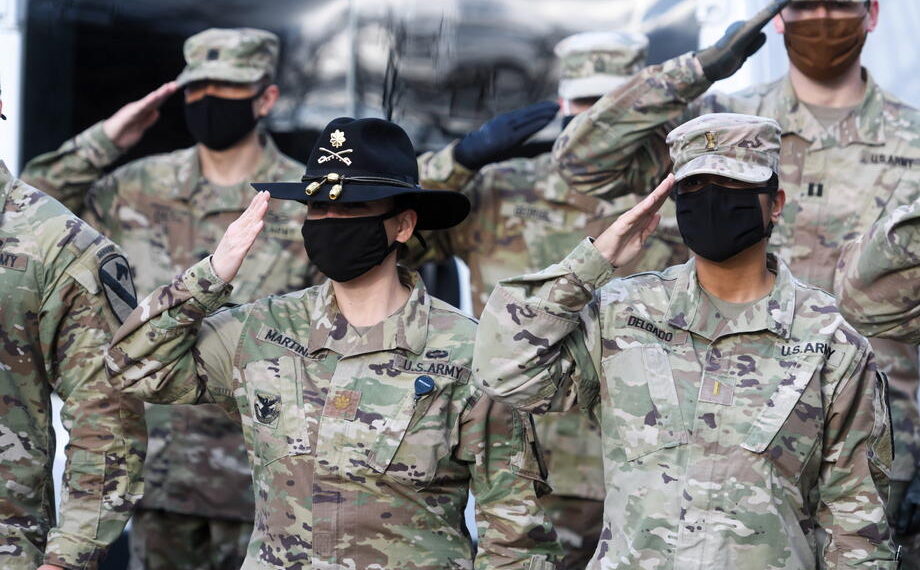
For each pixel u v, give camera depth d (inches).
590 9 693.9
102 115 725.3
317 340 416.8
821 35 543.2
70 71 721.0
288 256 647.8
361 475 400.5
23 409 438.9
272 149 677.9
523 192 649.0
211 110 649.0
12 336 435.2
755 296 410.3
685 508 388.2
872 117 564.7
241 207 660.7
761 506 387.2
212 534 642.2
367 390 408.5
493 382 394.6
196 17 724.0
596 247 390.0
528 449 410.6
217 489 631.8
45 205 446.6
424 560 402.3
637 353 403.5
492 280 646.5
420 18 711.7
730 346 402.9
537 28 702.5
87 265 442.0
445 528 409.4
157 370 415.8
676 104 541.0
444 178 621.3
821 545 512.4
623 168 561.0
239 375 419.2
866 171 560.1
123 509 441.1
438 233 652.1
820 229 560.7
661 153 566.3
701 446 392.8
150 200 666.2
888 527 398.0
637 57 638.5
